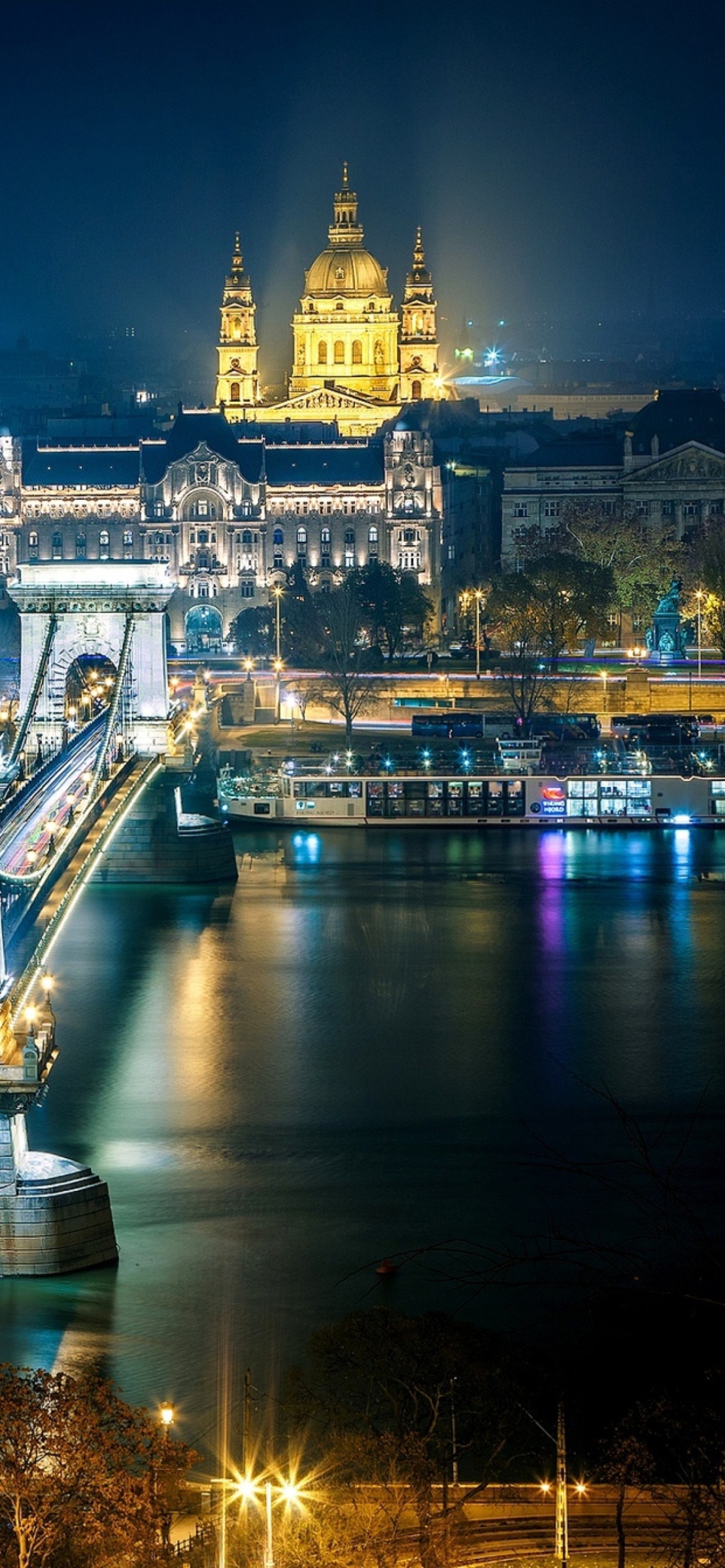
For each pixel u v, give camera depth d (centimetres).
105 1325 11494
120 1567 8212
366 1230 13112
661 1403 9106
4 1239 12100
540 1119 15525
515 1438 9588
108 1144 14812
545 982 19812
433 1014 18562
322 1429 9744
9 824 18025
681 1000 19138
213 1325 11519
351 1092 16100
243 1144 14825
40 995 18850
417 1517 8762
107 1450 8594
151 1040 17488
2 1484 8225
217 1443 9919
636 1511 8769
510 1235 13012
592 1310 10550
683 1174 14238
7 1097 11925
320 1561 8375
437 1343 10112
